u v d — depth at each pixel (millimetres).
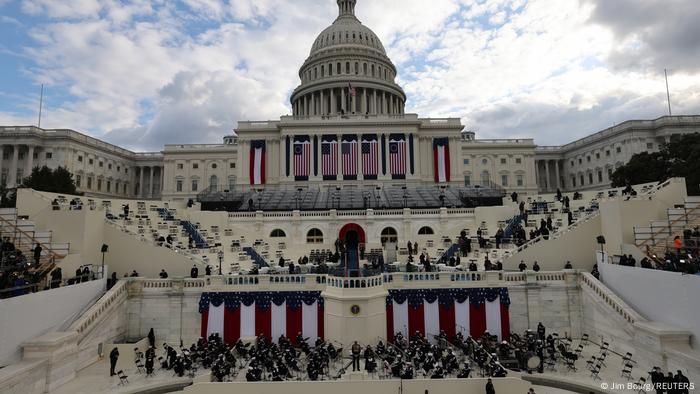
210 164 118500
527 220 48250
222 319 31141
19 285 24656
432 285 31766
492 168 120688
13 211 35719
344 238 53719
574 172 122938
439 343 29500
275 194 71875
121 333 31188
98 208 48375
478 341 28688
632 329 26266
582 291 32062
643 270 27516
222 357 24469
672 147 71938
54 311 26000
